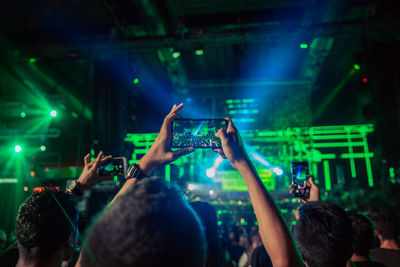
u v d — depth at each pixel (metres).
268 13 7.67
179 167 9.52
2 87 9.27
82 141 7.85
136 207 0.49
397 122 6.82
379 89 7.04
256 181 0.87
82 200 6.24
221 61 9.78
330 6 6.83
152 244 0.46
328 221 1.05
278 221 0.81
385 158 6.67
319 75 9.93
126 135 7.78
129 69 7.68
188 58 9.56
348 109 11.00
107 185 6.37
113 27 7.41
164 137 1.06
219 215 8.16
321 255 1.03
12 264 1.29
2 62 7.91
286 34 6.91
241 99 10.83
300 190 1.44
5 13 7.28
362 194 8.05
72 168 9.21
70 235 1.10
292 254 0.78
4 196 8.40
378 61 7.16
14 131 8.72
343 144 10.71
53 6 7.12
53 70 9.09
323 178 10.62
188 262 0.48
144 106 10.34
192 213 0.52
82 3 7.01
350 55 9.03
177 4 7.19
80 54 7.60
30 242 1.02
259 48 9.02
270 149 10.13
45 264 1.04
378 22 6.51
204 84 10.24
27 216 1.04
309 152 9.98
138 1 6.51
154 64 9.53
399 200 6.27
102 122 7.69
